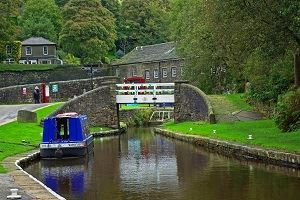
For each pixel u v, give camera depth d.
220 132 33.28
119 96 49.16
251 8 23.62
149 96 49.22
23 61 86.50
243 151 25.42
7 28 63.47
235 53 30.77
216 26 26.50
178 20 60.88
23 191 15.60
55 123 28.36
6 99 57.81
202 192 17.75
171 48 81.94
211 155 27.89
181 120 48.88
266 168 22.17
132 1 107.06
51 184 20.05
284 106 29.95
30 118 39.25
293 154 21.36
